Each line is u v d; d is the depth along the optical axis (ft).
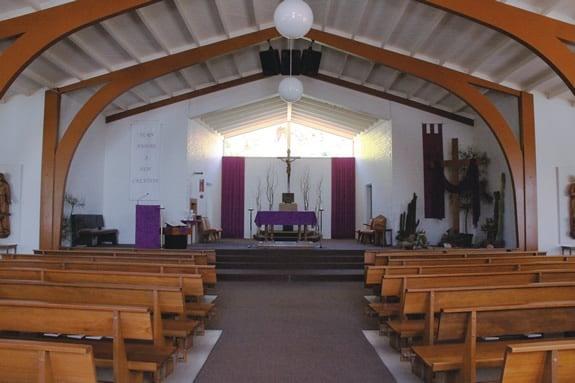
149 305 10.44
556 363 6.15
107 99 28.71
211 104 38.42
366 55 28.81
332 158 51.65
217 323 16.31
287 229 41.57
